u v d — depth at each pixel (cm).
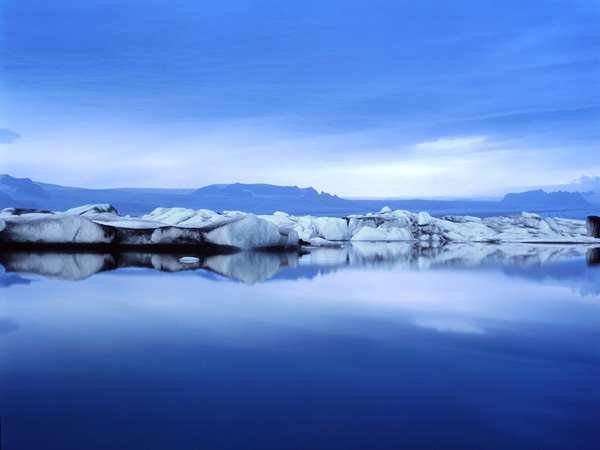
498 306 466
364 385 236
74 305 450
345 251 1379
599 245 1828
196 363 270
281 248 1399
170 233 1158
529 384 239
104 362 271
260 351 296
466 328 367
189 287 575
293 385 235
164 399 216
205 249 1186
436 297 521
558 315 423
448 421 196
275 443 175
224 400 215
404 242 2088
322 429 187
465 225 2519
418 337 337
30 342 314
